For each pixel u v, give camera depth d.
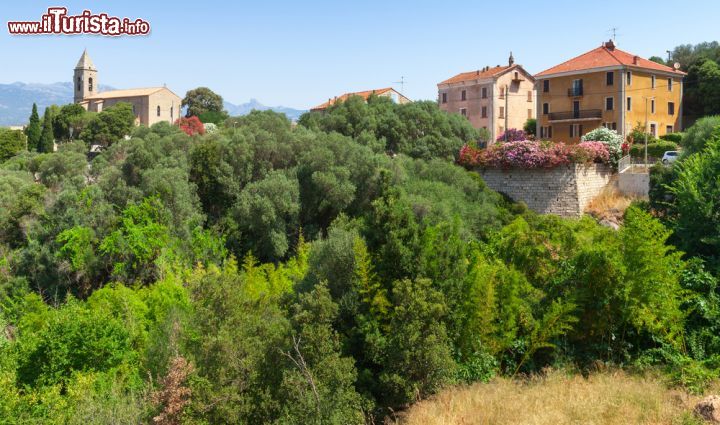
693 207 13.73
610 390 10.47
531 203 37.16
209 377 10.79
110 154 38.94
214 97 106.75
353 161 35.00
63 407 12.86
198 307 12.62
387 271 13.03
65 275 29.08
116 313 19.44
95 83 113.19
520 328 13.23
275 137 36.62
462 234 27.95
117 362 15.50
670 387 10.88
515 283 12.88
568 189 35.53
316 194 34.03
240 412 10.57
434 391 11.59
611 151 37.84
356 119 46.12
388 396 12.02
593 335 13.06
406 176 35.84
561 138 52.88
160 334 13.86
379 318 12.98
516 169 37.75
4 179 41.19
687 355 11.91
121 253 28.56
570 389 10.80
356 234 15.18
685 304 12.73
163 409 10.20
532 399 10.52
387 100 49.62
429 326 11.70
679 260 12.59
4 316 25.36
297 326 11.45
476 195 35.75
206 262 29.66
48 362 15.03
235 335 11.62
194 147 36.75
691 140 31.42
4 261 30.08
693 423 8.77
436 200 32.81
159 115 99.56
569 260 14.22
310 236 33.12
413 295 11.64
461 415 10.18
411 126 45.06
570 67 51.69
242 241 32.59
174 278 22.98
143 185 32.97
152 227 28.98
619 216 33.59
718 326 12.17
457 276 13.05
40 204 34.56
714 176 13.90
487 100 64.50
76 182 34.94
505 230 17.42
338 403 10.60
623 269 12.14
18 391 13.72
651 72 50.75
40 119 86.44
